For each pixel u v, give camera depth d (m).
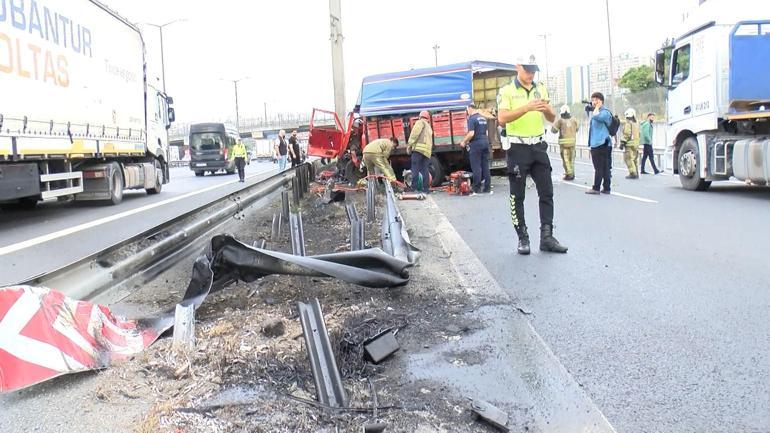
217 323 4.23
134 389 3.25
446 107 15.47
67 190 12.75
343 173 17.28
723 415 2.94
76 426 2.90
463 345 3.82
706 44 11.71
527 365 3.52
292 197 11.64
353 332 3.92
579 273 5.60
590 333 4.04
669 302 4.65
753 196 11.07
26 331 3.29
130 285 4.57
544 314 4.44
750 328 4.03
